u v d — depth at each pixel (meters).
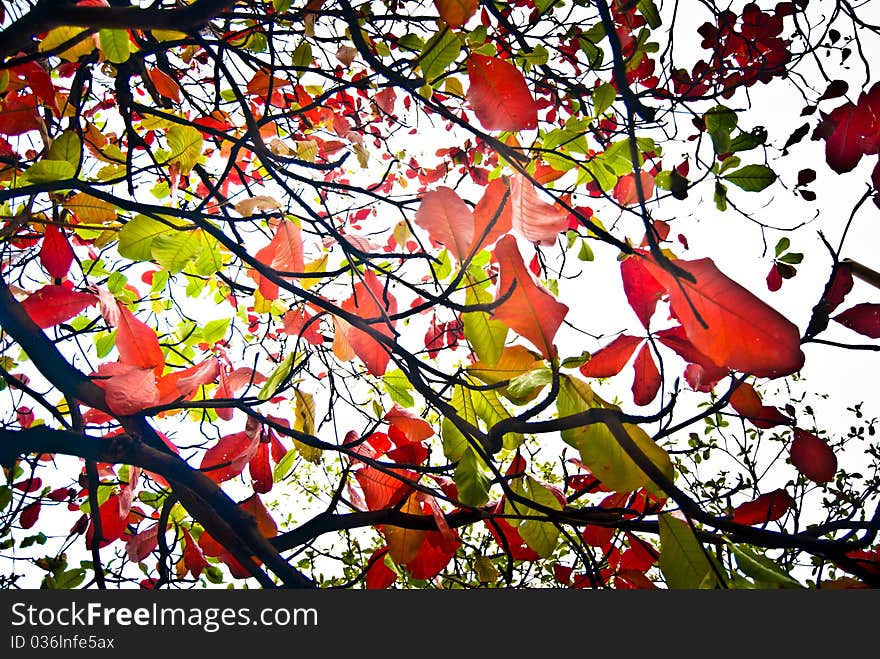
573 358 1.18
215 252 1.63
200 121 2.35
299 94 2.87
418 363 1.38
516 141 2.03
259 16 1.95
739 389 1.39
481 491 1.19
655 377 1.23
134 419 1.48
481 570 1.67
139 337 1.60
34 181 1.38
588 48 2.08
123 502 1.85
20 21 0.94
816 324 1.25
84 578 2.09
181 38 1.78
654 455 1.08
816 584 1.46
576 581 2.16
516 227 1.10
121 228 1.66
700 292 0.90
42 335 1.51
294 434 1.60
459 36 1.29
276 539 1.70
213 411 2.30
